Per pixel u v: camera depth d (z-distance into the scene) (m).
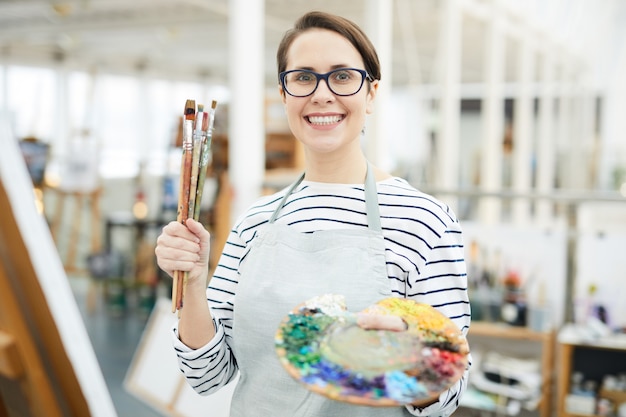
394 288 1.14
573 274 3.42
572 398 3.26
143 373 3.12
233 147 3.44
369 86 1.21
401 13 6.30
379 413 1.11
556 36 8.73
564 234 3.42
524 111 7.44
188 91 10.45
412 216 1.16
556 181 10.40
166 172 5.71
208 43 8.30
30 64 7.57
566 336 3.29
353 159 1.21
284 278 1.15
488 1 6.04
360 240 1.14
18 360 1.44
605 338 3.28
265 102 4.79
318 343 0.98
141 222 5.70
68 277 6.13
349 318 1.04
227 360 1.29
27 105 7.52
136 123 9.28
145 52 8.96
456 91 5.43
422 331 1.01
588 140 11.73
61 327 1.56
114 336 5.14
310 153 1.22
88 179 5.95
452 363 0.95
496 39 6.14
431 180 8.64
